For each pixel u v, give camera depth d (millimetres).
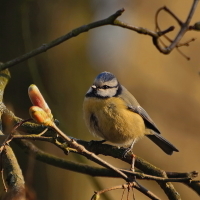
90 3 11992
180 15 19562
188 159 16703
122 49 18859
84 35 11875
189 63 18688
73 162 8039
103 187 9453
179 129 17297
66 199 11109
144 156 16719
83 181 11508
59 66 11133
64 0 11125
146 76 19156
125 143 8977
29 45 9844
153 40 7750
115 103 8445
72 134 11094
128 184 4551
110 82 8625
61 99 11070
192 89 18297
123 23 7285
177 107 17859
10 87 10141
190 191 13859
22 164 9984
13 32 10125
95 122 8539
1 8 10125
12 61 7785
